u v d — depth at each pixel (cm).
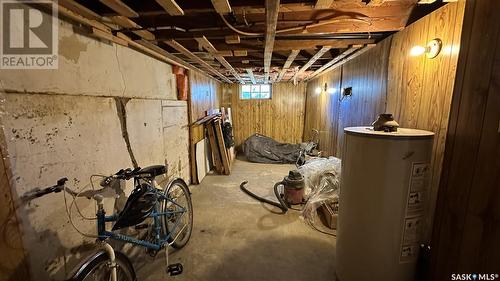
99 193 139
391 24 180
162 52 241
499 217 96
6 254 102
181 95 329
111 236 137
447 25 144
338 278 165
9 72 104
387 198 131
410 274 141
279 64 359
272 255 199
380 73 235
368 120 266
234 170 475
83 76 148
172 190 205
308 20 175
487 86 106
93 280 120
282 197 322
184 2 144
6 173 102
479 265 106
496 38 102
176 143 318
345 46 242
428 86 161
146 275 176
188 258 195
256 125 663
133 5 143
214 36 194
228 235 230
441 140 148
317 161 348
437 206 138
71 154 138
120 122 190
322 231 236
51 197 125
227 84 651
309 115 612
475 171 110
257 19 169
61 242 132
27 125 112
